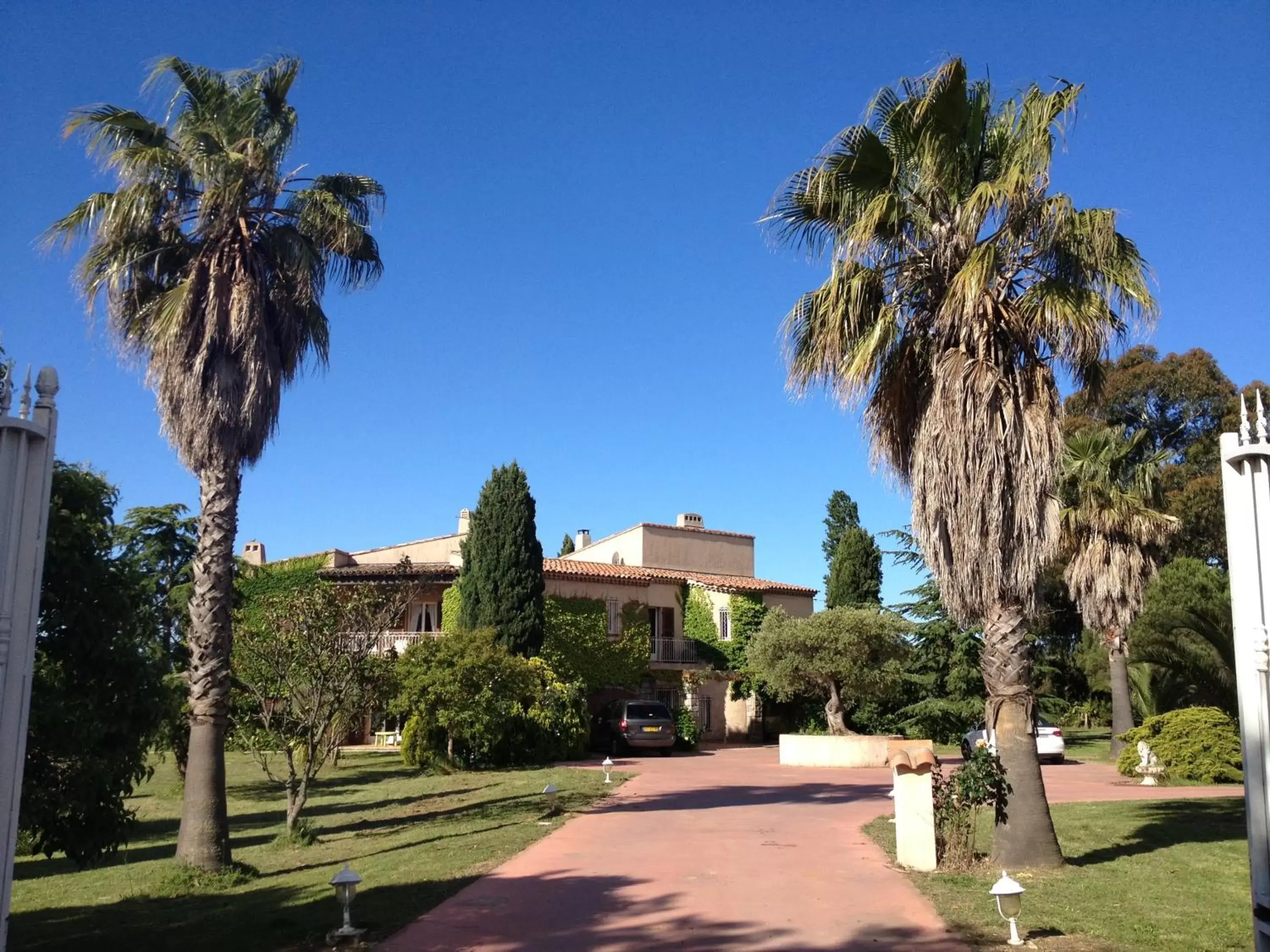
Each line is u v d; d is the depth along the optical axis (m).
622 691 37.75
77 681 7.54
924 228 11.47
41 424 5.20
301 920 8.48
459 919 8.31
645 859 11.07
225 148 12.83
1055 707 35.00
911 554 35.38
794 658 29.66
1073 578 27.17
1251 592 5.14
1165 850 11.81
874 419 12.03
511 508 32.41
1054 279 10.89
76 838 7.43
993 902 8.73
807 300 11.88
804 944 7.44
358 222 14.12
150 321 12.81
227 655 12.21
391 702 26.02
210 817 11.65
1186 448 41.91
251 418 12.46
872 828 13.51
